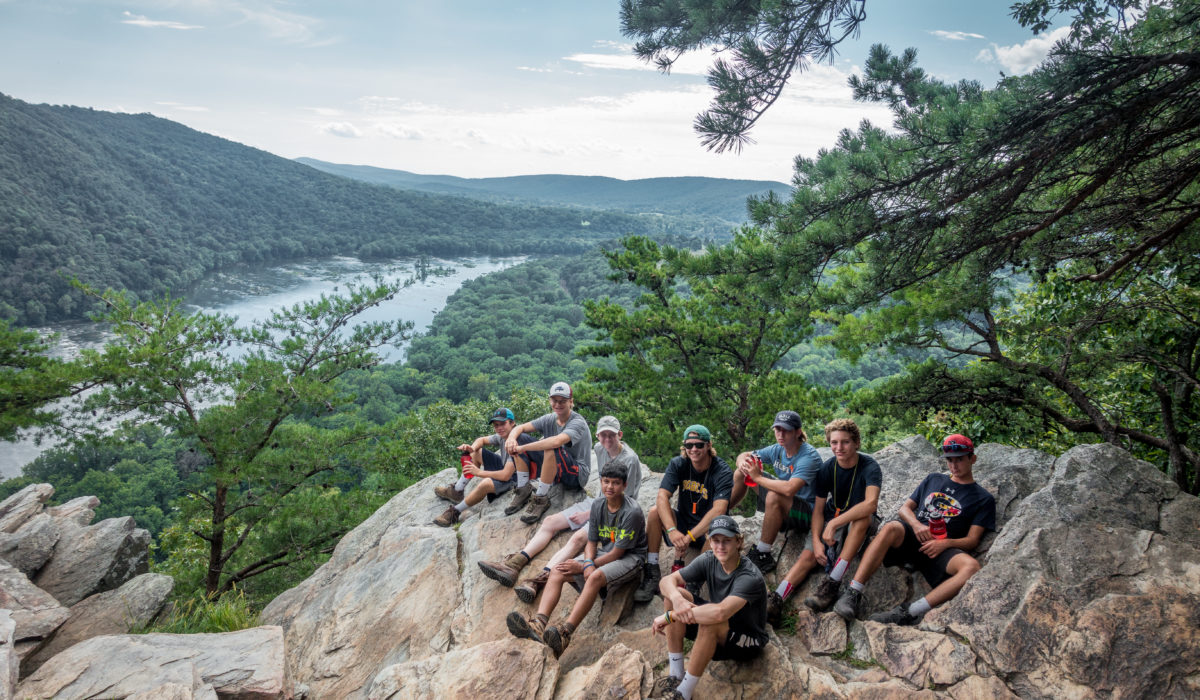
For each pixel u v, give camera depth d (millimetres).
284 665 5062
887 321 9500
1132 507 4879
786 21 5445
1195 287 8094
